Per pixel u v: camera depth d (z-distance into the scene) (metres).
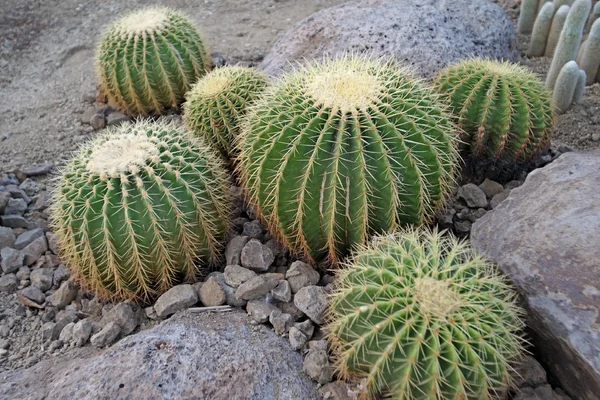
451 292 0.65
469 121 1.08
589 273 0.72
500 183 1.17
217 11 2.05
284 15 1.98
